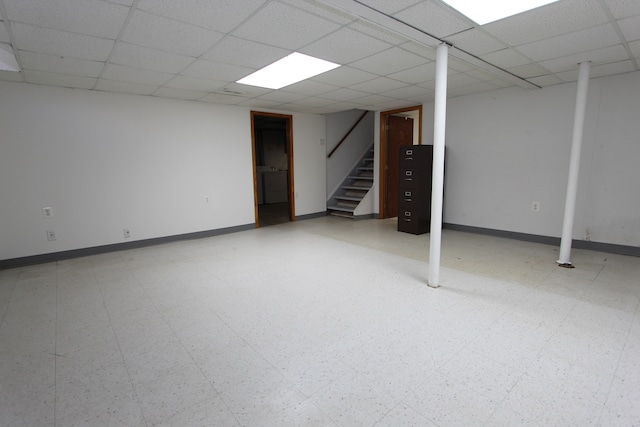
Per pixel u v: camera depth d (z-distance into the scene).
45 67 3.20
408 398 1.61
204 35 2.53
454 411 1.52
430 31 2.52
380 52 2.97
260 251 4.43
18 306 2.74
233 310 2.63
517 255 4.00
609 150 3.87
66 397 1.66
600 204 4.00
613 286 2.97
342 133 7.43
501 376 1.76
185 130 5.01
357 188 7.14
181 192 5.05
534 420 1.46
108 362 1.96
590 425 1.43
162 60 3.09
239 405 1.59
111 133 4.37
